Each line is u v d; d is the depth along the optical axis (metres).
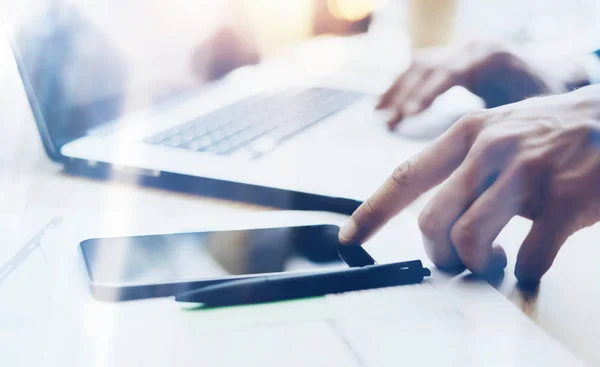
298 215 0.35
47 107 0.42
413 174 0.31
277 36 0.83
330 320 0.24
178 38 0.60
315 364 0.22
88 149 0.42
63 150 0.41
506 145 0.30
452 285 0.28
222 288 0.25
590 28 0.82
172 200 0.38
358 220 0.31
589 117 0.32
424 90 0.55
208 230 0.32
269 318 0.24
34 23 0.42
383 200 0.31
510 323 0.25
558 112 0.32
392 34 0.92
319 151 0.44
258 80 0.68
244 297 0.25
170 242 0.30
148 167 0.39
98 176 0.41
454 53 0.58
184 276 0.26
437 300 0.26
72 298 0.25
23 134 0.47
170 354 0.22
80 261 0.28
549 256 0.29
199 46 0.64
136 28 0.53
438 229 0.29
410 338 0.23
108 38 0.49
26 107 0.48
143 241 0.30
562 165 0.30
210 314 0.24
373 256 0.30
